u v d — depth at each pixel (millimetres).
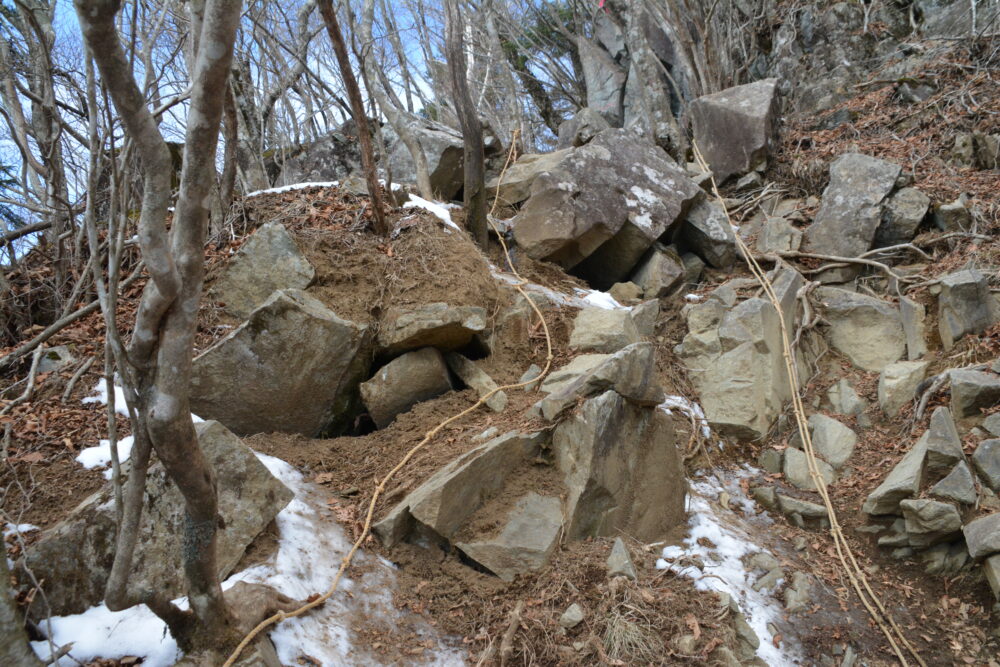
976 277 6602
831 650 4414
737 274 8250
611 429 4734
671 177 8352
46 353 5055
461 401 5562
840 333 7195
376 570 4250
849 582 4902
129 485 2842
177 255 2621
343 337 5332
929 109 9992
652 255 8039
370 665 3730
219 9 2270
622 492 4789
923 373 6277
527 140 16859
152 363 2727
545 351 6297
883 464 5715
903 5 12445
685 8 12352
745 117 9977
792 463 5848
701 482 5688
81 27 2133
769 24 13641
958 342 6492
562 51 19078
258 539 4047
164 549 3703
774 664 4234
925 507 4863
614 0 16156
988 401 5598
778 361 6598
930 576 4891
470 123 7359
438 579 4301
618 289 7855
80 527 3605
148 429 2707
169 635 3406
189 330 2693
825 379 6895
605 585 4176
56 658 3268
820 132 10727
